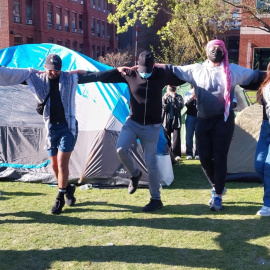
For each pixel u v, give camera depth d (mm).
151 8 20672
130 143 4926
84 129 6422
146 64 4621
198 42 23688
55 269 3621
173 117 8445
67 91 4754
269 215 4938
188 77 4902
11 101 6926
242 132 6688
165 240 4242
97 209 5238
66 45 41500
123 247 4074
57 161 5020
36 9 35344
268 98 4789
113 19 21719
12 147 6742
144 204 5453
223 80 4781
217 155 5008
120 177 6328
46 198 5715
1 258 3828
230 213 5066
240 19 21797
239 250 4000
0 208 5258
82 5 45156
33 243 4164
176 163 8211
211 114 4918
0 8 31438
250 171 6727
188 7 19188
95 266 3678
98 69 7121
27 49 7449
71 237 4320
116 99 6711
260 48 29594
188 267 3654
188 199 5703
